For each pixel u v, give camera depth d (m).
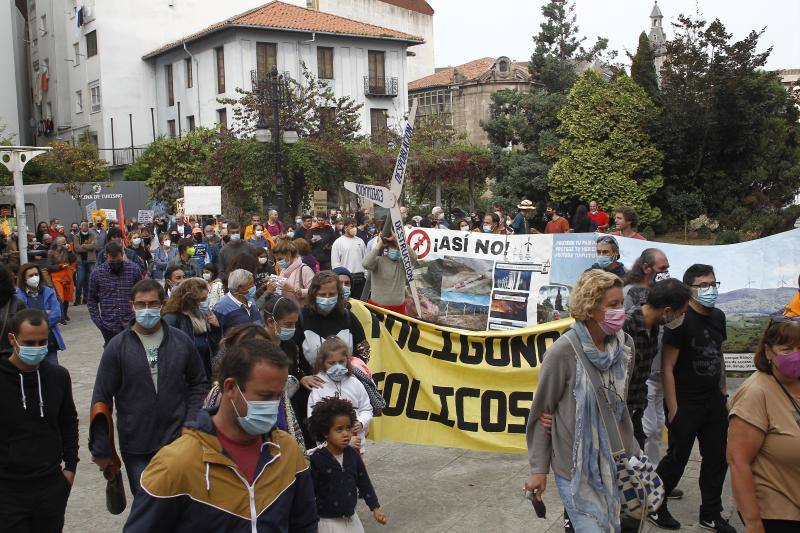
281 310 5.23
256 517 2.69
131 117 48.62
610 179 30.94
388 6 61.88
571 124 32.12
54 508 4.36
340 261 11.96
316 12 47.59
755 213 29.58
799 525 3.79
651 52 33.03
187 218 24.81
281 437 2.88
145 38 48.69
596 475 3.95
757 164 30.27
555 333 6.76
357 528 4.69
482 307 10.31
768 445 3.81
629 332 4.84
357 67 46.81
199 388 5.31
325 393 5.34
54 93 55.16
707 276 5.31
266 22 43.12
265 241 16.45
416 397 6.91
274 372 2.64
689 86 30.05
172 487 2.61
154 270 17.17
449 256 10.45
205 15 50.47
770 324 3.86
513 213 32.97
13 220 28.95
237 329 4.14
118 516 6.14
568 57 42.75
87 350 13.16
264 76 39.78
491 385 6.82
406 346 6.94
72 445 4.58
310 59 45.06
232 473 2.68
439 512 5.88
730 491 6.21
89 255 18.95
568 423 4.01
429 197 39.12
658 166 31.31
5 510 4.16
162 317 5.82
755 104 29.97
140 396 5.07
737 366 8.74
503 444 6.73
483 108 55.50
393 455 7.27
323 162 30.78
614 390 4.05
